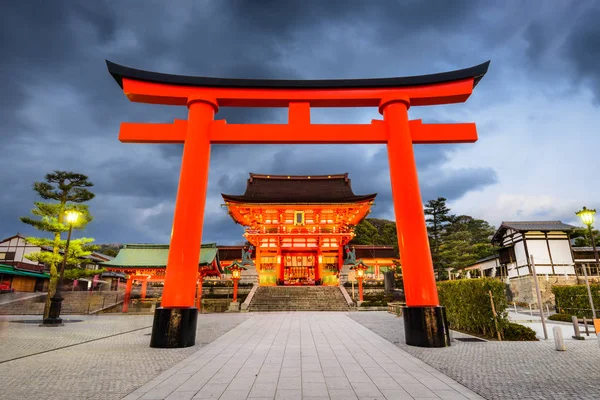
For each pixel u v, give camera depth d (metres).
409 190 9.74
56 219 18.39
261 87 10.89
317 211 36.62
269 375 6.07
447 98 10.84
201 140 10.33
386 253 43.16
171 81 10.66
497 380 5.68
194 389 5.24
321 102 11.05
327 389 5.22
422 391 5.11
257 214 36.91
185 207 9.66
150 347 8.91
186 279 9.22
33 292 39.97
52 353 8.22
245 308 25.59
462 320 12.30
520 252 33.09
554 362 6.97
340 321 16.48
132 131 10.47
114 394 5.02
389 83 10.76
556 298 19.12
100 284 52.97
